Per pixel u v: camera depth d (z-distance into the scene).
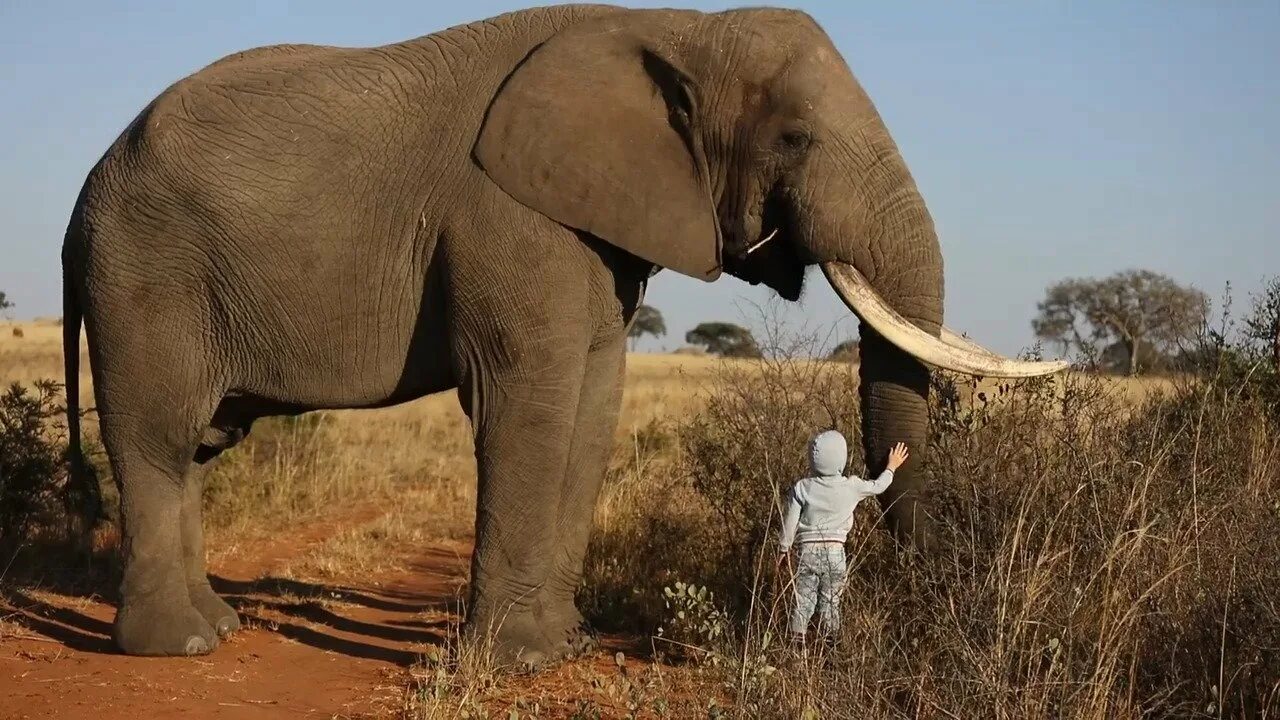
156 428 7.66
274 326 7.56
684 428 11.58
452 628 8.47
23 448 10.34
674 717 6.11
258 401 7.97
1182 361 9.45
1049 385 7.82
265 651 7.80
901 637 6.07
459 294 7.15
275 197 7.42
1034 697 5.37
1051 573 6.23
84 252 7.70
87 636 8.03
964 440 7.40
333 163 7.42
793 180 7.22
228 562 11.00
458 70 7.51
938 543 6.81
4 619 8.21
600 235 7.11
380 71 7.59
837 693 5.45
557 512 7.77
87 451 12.56
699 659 7.29
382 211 7.37
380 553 11.53
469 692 6.38
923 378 7.18
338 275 7.43
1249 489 7.27
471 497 15.56
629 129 7.25
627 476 11.63
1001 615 5.59
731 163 7.30
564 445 7.13
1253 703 5.67
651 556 9.67
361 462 17.12
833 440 6.68
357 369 7.57
